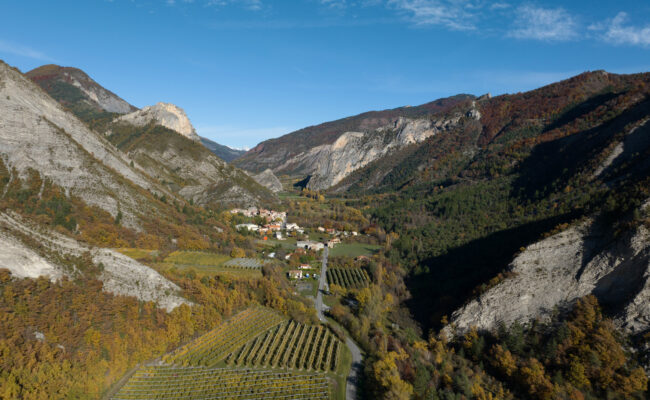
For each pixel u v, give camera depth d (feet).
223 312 408.05
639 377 272.51
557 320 338.75
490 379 315.37
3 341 256.32
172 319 358.02
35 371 254.47
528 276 382.01
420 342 373.20
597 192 480.23
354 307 466.70
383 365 320.29
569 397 277.44
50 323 289.12
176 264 481.87
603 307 325.83
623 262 331.36
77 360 281.95
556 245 391.24
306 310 439.63
